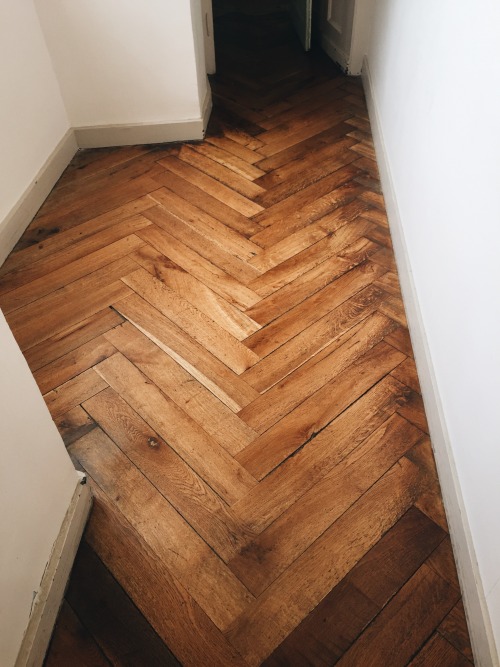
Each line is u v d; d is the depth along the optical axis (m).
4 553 0.87
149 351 1.57
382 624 1.04
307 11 3.07
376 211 2.08
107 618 1.06
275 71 3.06
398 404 1.43
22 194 2.00
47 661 1.00
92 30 2.13
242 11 3.80
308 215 2.06
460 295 1.22
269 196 2.16
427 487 1.25
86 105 2.36
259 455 1.32
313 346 1.58
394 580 1.10
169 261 1.87
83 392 1.46
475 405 1.09
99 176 2.29
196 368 1.52
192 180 2.26
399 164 1.95
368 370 1.51
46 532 1.03
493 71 1.09
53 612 1.04
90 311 1.70
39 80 2.11
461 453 1.15
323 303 1.71
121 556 1.15
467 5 1.28
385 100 2.28
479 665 0.96
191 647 1.02
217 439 1.35
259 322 1.65
